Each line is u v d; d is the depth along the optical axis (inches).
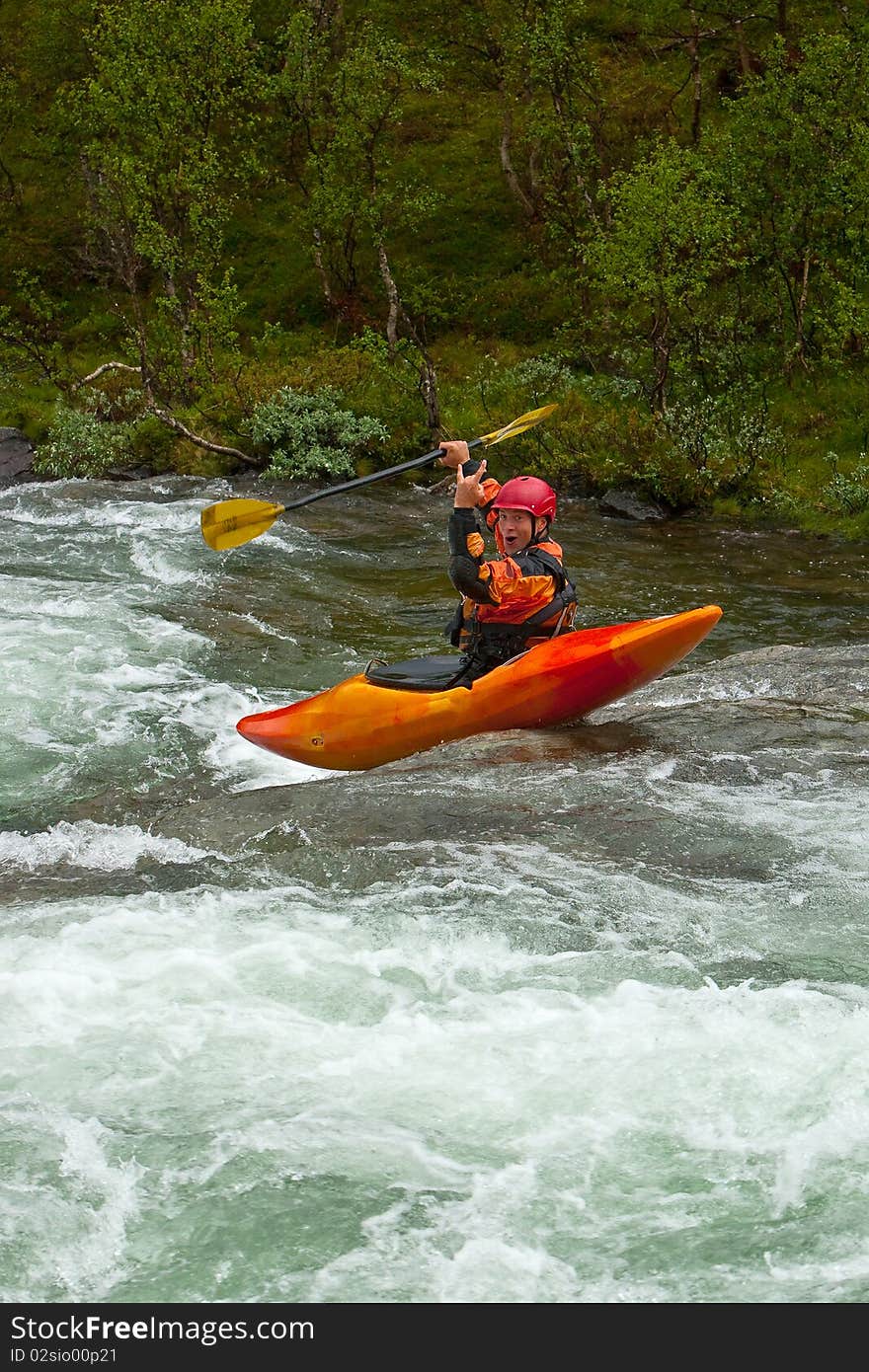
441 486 838.5
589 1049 221.6
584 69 1059.3
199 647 505.4
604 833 289.7
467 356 1039.6
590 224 1024.2
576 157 1021.2
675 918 259.8
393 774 325.7
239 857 291.0
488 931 256.8
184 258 976.3
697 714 354.9
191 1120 205.9
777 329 935.0
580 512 788.6
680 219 829.2
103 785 372.8
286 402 890.7
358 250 1179.3
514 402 922.1
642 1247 181.2
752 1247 180.5
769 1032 223.6
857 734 339.3
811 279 936.9
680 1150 198.1
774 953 247.9
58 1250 181.9
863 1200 187.0
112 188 1012.5
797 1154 196.1
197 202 986.1
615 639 334.6
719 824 292.0
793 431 843.4
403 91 1053.8
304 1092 212.7
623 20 1257.4
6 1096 211.6
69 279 1242.6
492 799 305.6
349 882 277.3
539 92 1190.3
